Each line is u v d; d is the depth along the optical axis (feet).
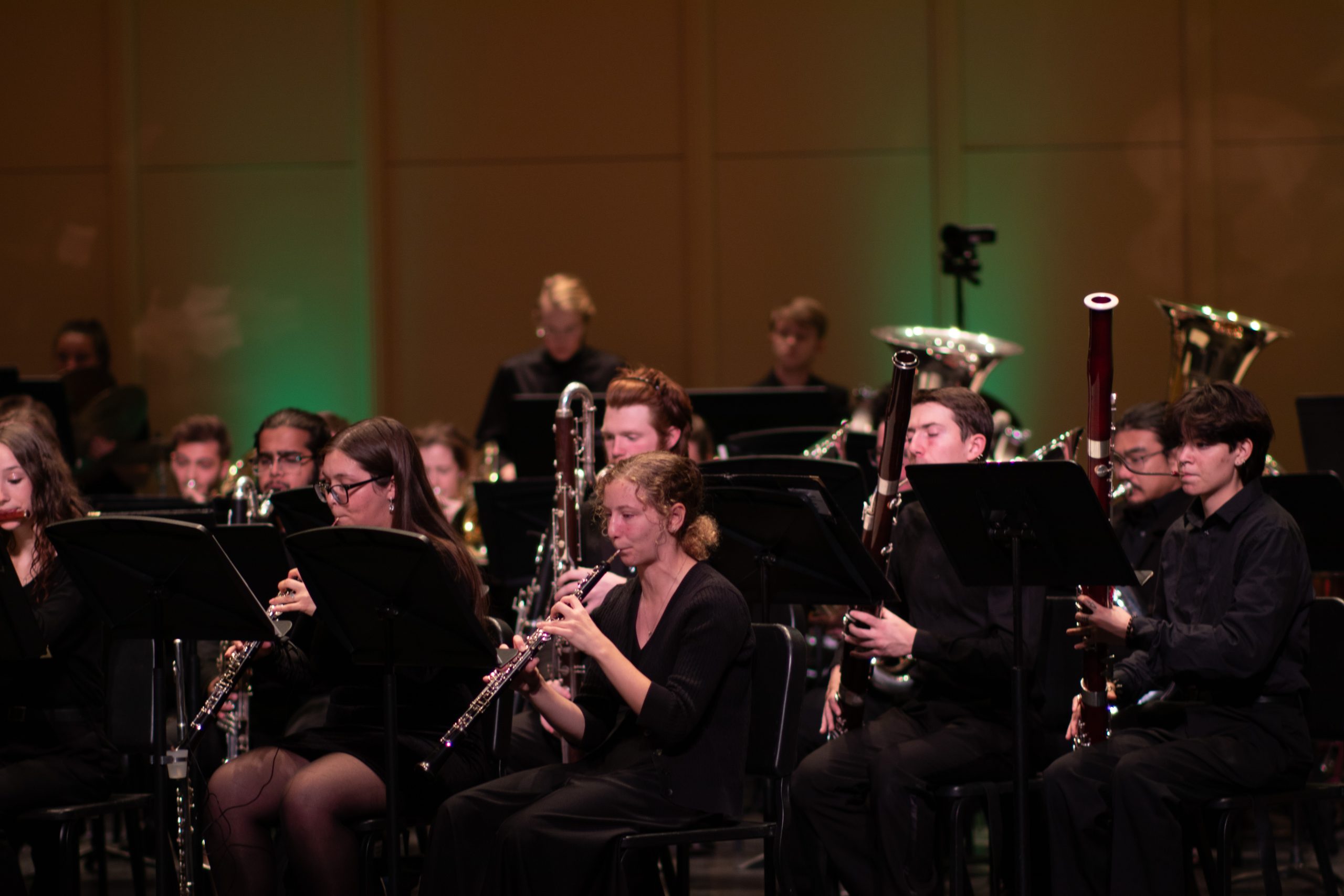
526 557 45.91
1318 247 78.28
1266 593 33.09
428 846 34.17
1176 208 78.74
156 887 35.94
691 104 80.84
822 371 80.94
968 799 36.14
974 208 79.82
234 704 39.91
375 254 82.17
